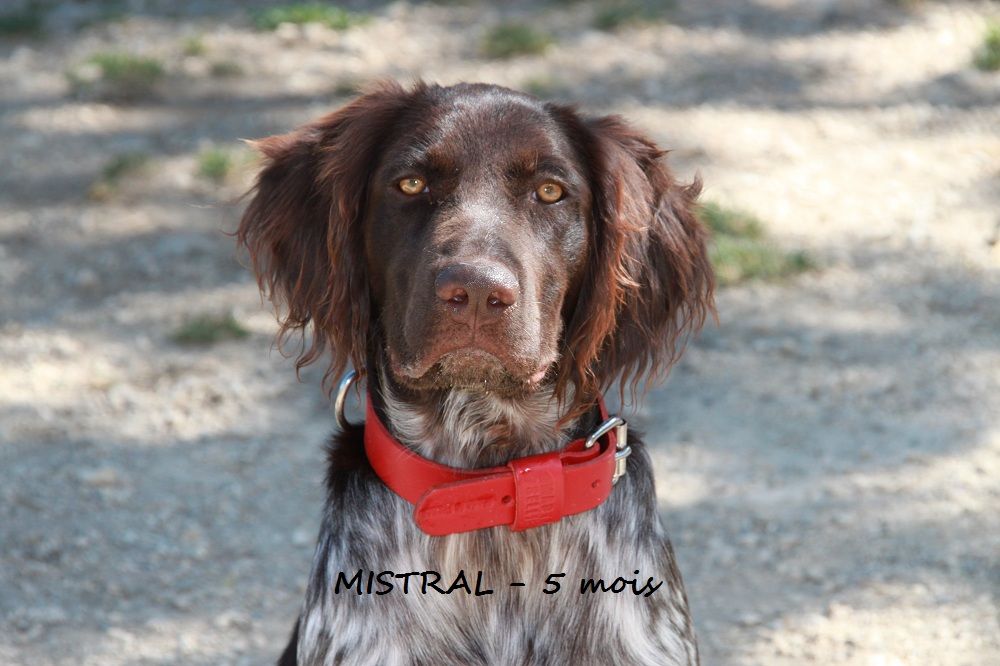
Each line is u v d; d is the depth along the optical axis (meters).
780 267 8.12
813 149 9.83
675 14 12.25
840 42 11.54
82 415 6.90
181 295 8.20
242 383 7.20
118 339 7.70
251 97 10.97
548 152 3.46
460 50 11.71
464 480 3.50
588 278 3.60
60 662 5.02
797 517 5.86
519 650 3.67
